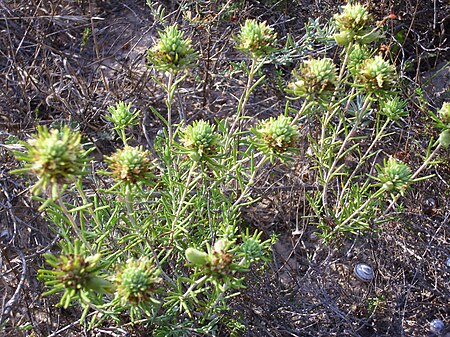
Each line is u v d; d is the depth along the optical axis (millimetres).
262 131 291
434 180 428
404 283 372
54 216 313
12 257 376
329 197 431
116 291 255
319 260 406
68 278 220
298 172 441
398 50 529
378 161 463
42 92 473
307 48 463
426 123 437
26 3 532
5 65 507
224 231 322
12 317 331
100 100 486
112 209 360
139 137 464
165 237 334
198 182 385
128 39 565
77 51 547
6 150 408
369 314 372
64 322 347
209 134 288
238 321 339
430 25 510
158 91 509
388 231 401
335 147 436
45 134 218
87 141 467
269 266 390
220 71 507
